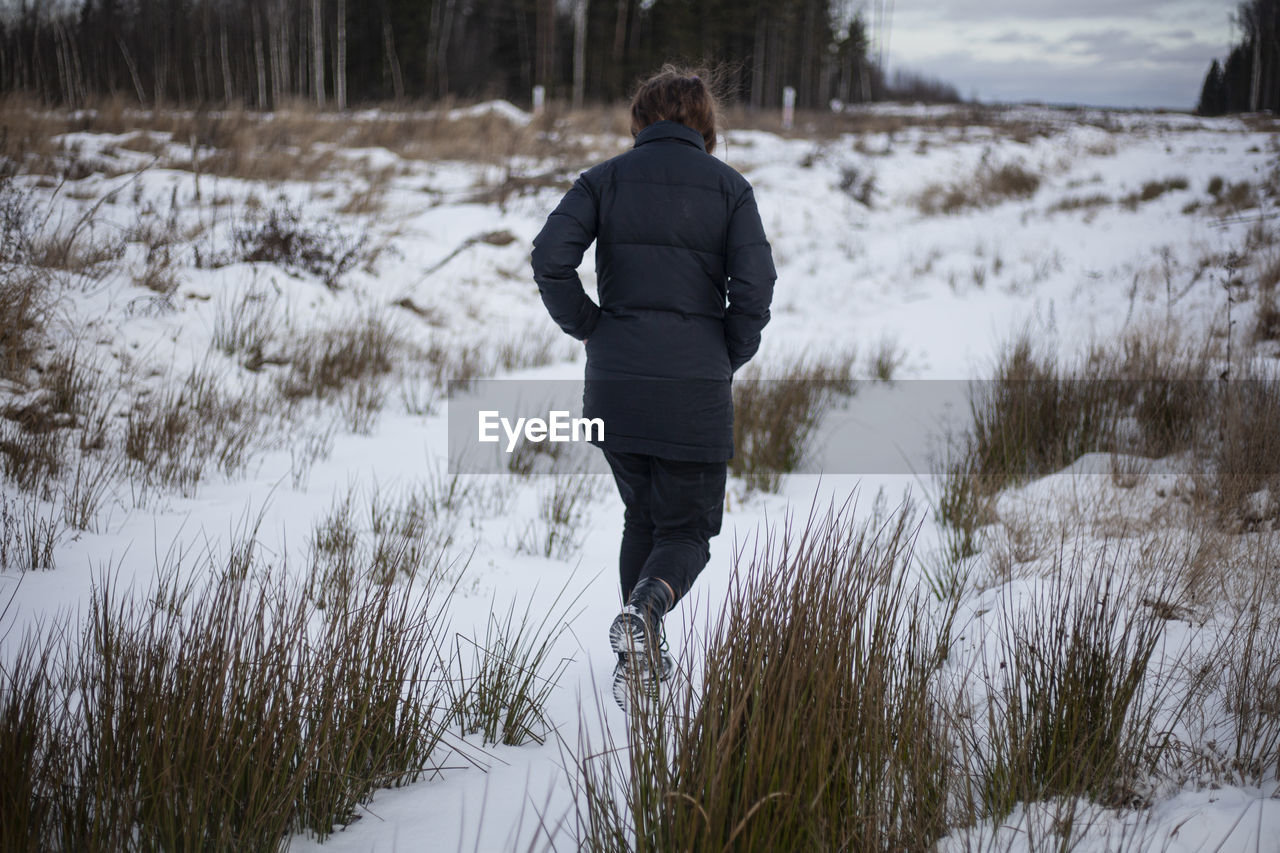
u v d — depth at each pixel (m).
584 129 19.19
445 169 14.69
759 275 2.30
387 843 1.67
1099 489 3.90
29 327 4.73
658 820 1.50
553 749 2.08
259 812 1.56
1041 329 8.60
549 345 8.50
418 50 36.94
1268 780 1.76
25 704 1.57
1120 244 11.88
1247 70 46.09
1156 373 4.96
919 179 18.45
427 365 7.17
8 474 3.65
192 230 8.30
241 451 4.56
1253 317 6.64
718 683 1.62
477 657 2.42
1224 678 2.12
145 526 3.43
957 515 3.87
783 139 21.20
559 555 3.63
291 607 2.21
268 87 33.53
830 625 1.74
